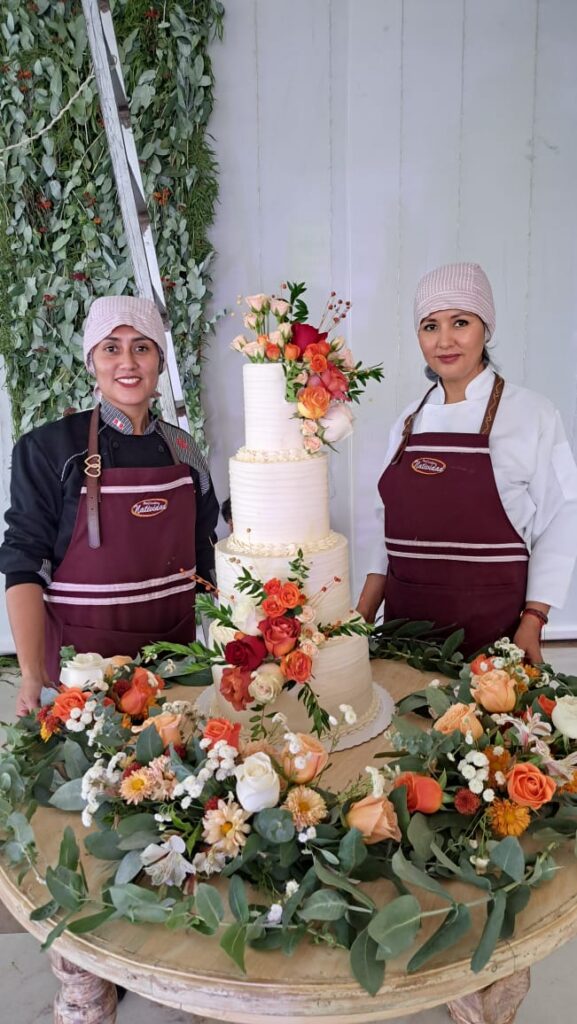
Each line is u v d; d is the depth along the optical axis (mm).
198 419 3041
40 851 1008
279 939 823
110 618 1688
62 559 1692
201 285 2924
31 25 2715
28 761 1181
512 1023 1114
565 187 3059
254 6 2877
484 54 2943
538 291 3143
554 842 948
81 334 2949
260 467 1284
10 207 2836
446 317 1700
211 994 783
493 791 1003
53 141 2781
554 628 3494
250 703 1223
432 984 791
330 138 3000
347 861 871
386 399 3203
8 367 2984
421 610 1789
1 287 2895
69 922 874
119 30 2725
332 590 1298
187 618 1793
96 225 2865
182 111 2828
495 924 805
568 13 2926
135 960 822
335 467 3260
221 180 3006
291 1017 773
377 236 3070
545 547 1737
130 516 1674
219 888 922
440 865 917
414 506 1769
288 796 938
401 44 2926
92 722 1143
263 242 3068
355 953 778
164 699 1258
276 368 1297
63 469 1679
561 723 1078
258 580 1200
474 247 3096
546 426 1740
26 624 1562
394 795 965
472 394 1779
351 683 1298
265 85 2943
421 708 1362
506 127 3004
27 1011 1648
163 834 930
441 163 3021
